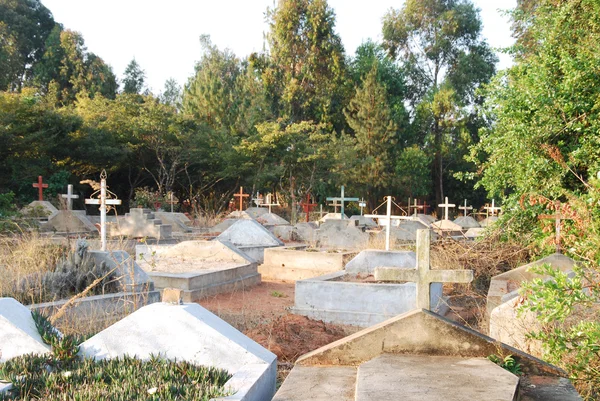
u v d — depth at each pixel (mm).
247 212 30094
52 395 4066
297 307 10367
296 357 7051
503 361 4430
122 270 9453
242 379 4391
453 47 55094
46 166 30953
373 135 46750
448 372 4082
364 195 48438
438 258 12727
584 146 10016
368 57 54500
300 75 50062
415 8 54281
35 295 8289
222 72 56469
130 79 54094
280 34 50031
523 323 5734
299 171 41375
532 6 25469
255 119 45656
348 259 15172
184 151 36719
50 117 31016
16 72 51500
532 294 5000
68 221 20109
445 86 50312
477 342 4539
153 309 5109
